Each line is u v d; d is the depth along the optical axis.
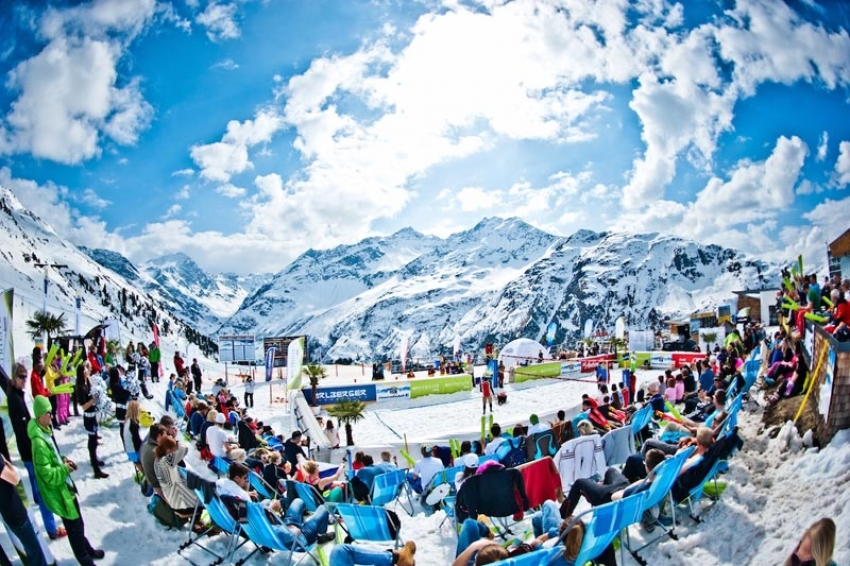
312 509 8.09
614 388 16.58
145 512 8.33
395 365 46.88
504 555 4.86
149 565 6.84
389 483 9.06
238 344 40.03
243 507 6.86
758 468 8.28
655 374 34.34
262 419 23.73
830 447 7.36
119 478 9.66
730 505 7.29
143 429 12.33
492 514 7.11
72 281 87.62
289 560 6.77
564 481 8.71
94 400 9.62
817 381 8.51
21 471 8.84
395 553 6.00
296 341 25.47
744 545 6.39
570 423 10.99
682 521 7.27
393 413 25.33
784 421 9.45
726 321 44.41
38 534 5.74
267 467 9.34
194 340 112.56
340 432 21.23
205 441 11.73
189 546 7.41
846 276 21.83
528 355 40.47
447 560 7.28
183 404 18.22
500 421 19.91
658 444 8.39
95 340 16.59
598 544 5.59
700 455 7.25
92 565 6.27
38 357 9.62
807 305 12.95
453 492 9.23
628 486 6.66
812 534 4.09
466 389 30.06
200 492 7.07
